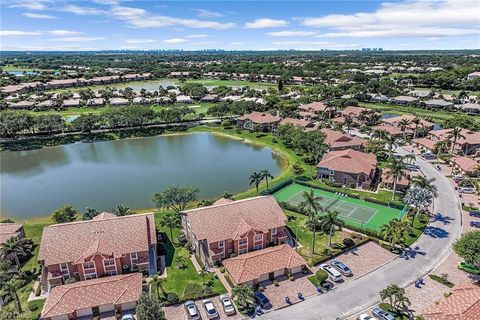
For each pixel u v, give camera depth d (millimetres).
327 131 144375
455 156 126938
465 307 48906
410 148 138375
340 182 104625
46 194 106250
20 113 165500
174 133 174500
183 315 55219
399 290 53000
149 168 127438
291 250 67000
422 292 58219
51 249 62406
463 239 62562
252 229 68938
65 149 152250
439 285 59844
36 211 95125
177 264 68375
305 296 58656
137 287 58188
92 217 80500
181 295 59781
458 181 104188
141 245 65125
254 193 99438
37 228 84125
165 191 84438
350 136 139125
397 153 131625
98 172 124312
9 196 105188
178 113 183000
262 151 146250
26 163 135500
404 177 101188
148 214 76500
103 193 105875
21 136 164625
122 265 65312
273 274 63406
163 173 121938
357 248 72250
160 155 142750
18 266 67062
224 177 116750
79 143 160000
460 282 60375
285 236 73375
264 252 66062
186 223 74500
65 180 117250
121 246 64375
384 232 73750
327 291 59594
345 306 55938
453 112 194875
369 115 177000
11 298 59312
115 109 182500
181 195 82375
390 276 62938
